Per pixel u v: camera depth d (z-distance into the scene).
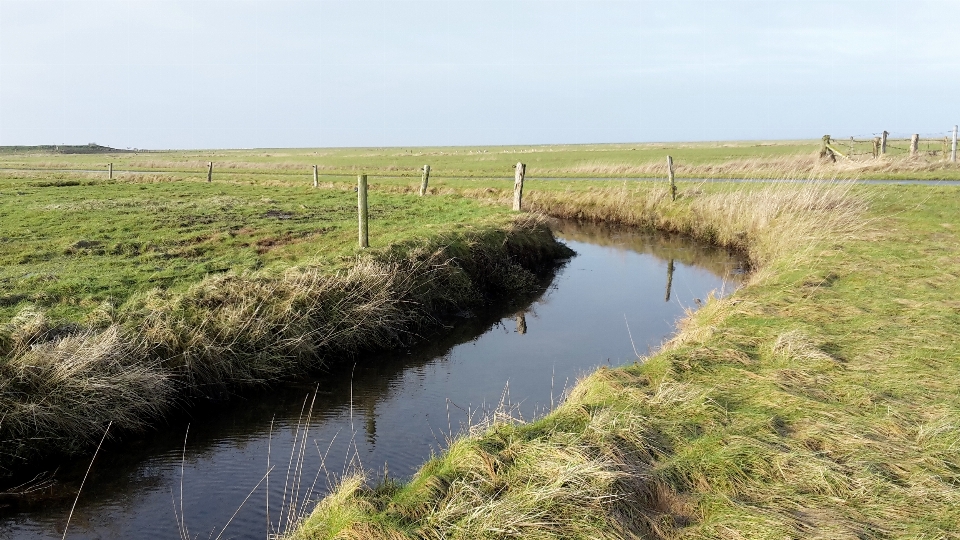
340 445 7.71
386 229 17.89
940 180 25.73
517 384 9.70
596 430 5.75
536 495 4.80
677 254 20.27
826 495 4.93
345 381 10.01
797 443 5.63
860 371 7.20
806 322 9.16
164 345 8.91
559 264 19.36
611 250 21.38
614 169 38.91
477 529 4.55
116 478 6.95
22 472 6.93
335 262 12.74
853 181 20.77
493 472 5.32
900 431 5.77
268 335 10.02
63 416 7.29
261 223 19.28
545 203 28.52
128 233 17.20
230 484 6.80
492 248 16.48
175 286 11.55
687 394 6.58
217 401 9.10
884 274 11.75
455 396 9.28
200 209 22.39
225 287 10.62
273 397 9.35
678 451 5.64
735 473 5.23
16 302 10.20
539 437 5.75
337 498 5.34
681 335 10.11
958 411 6.03
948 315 9.03
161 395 8.34
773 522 4.51
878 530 4.47
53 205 22.84
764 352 8.06
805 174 28.22
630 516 4.75
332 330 10.80
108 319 9.12
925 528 4.44
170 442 7.85
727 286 15.79
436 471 5.70
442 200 25.94
